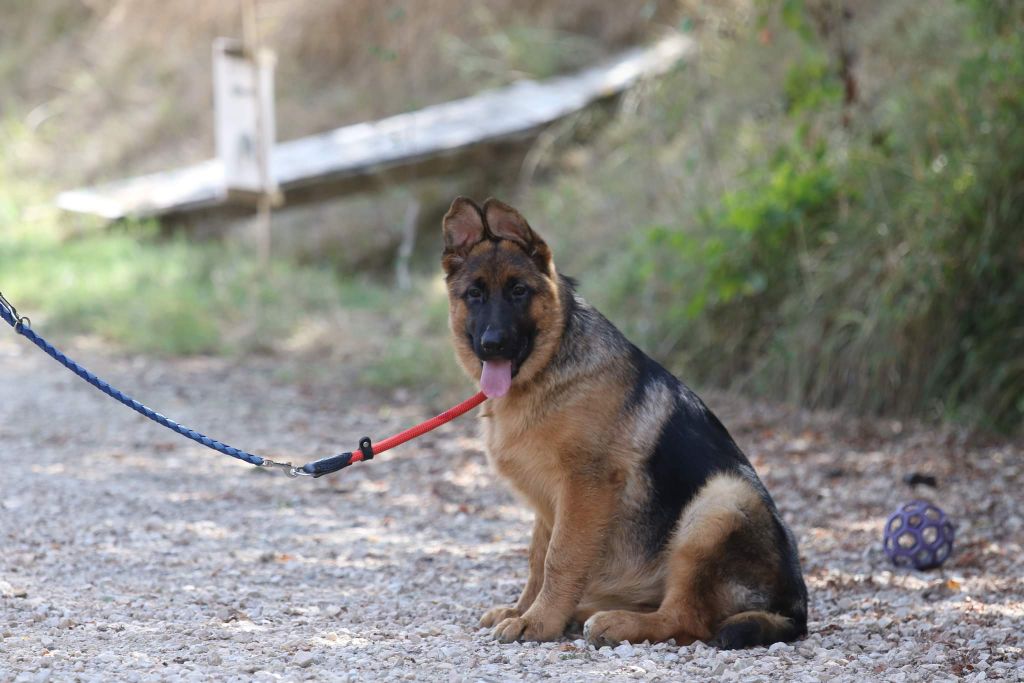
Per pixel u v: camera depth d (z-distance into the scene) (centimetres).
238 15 2559
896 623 588
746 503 537
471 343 580
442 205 1900
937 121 1162
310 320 1555
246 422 1149
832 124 1281
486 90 2028
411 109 1753
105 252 1864
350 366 1388
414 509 867
